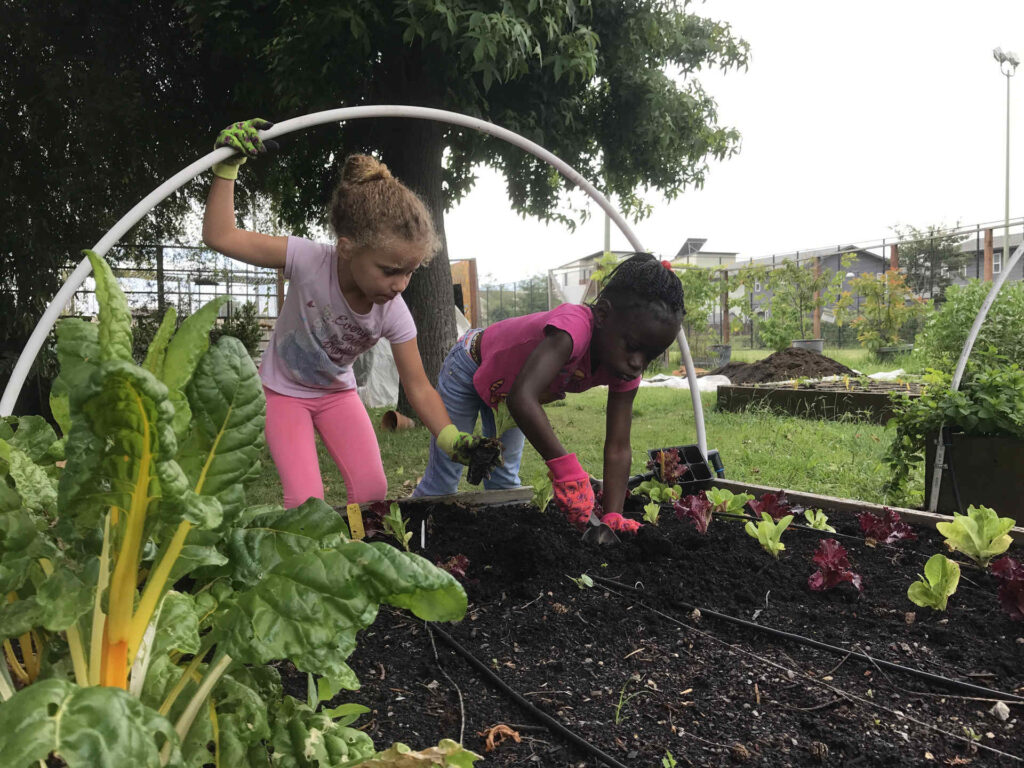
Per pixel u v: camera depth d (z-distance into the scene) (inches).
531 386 92.7
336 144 332.8
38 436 47.0
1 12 283.6
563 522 113.5
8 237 299.9
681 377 573.3
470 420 127.6
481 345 117.9
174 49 308.5
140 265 419.2
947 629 76.2
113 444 26.5
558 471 94.6
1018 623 77.5
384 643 74.9
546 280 1074.1
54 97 290.5
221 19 251.6
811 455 211.8
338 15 218.5
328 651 32.9
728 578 90.1
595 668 69.0
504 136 108.9
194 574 38.6
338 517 37.2
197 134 329.1
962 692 64.0
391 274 91.6
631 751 55.4
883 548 103.3
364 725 58.9
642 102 336.8
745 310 751.1
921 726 58.9
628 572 91.6
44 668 37.1
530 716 60.6
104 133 305.4
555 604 82.0
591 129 348.2
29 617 30.6
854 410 295.0
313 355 104.1
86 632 33.5
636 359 95.3
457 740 56.9
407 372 106.0
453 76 254.1
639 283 91.5
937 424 129.0
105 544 30.5
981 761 54.1
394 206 88.0
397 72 273.7
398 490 185.0
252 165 350.9
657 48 347.3
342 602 32.2
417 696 64.1
